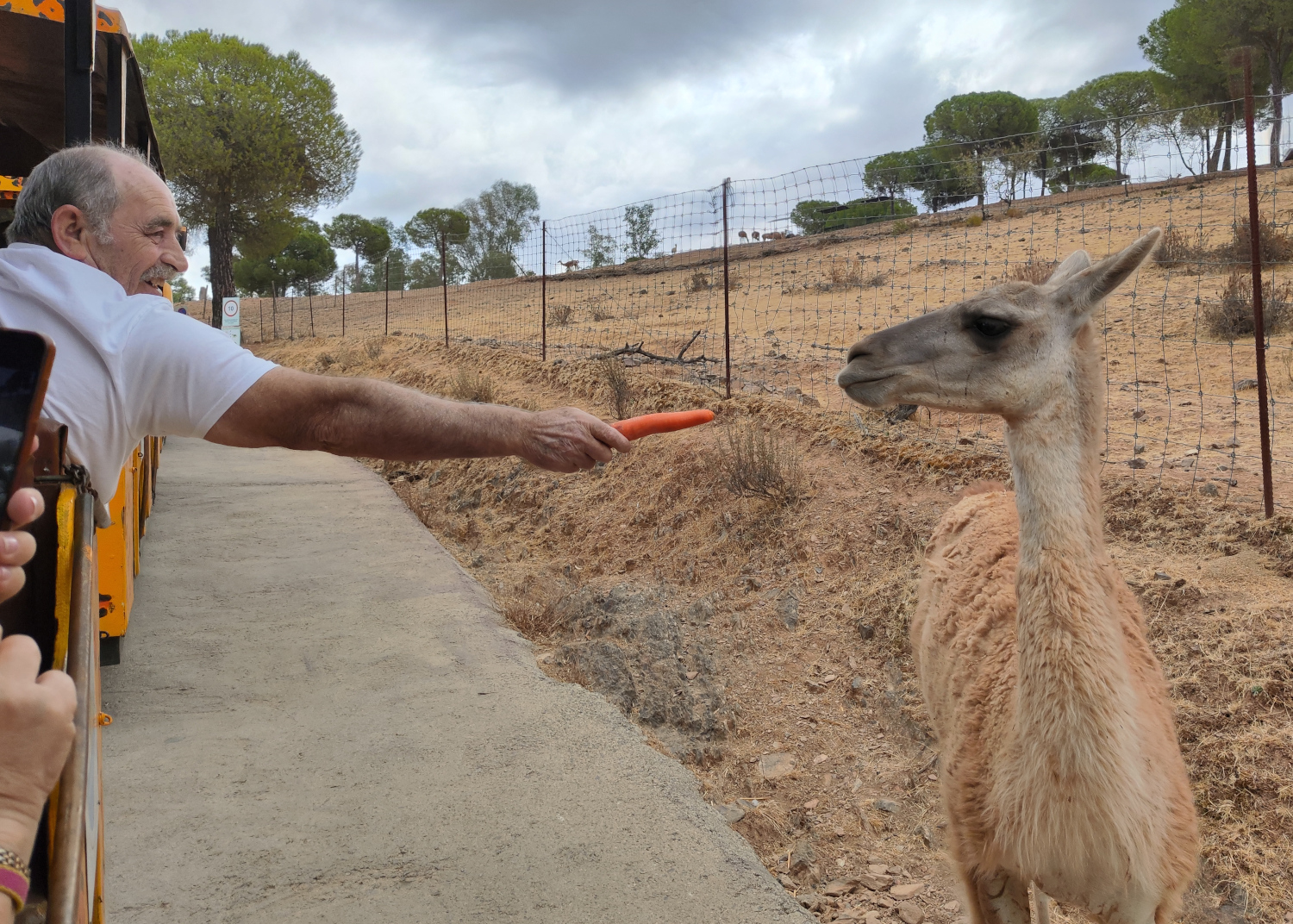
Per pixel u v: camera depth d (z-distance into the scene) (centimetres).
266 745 480
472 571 847
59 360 193
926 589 423
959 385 295
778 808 472
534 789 439
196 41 3014
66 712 126
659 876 371
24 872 116
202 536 905
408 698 540
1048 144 3406
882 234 2809
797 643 601
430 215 6488
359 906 349
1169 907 276
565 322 1986
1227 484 584
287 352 2650
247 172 3009
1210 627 456
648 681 585
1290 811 374
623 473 904
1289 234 1468
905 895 396
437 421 210
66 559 170
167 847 386
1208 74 3494
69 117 459
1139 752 260
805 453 784
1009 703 294
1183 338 1111
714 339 1468
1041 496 279
